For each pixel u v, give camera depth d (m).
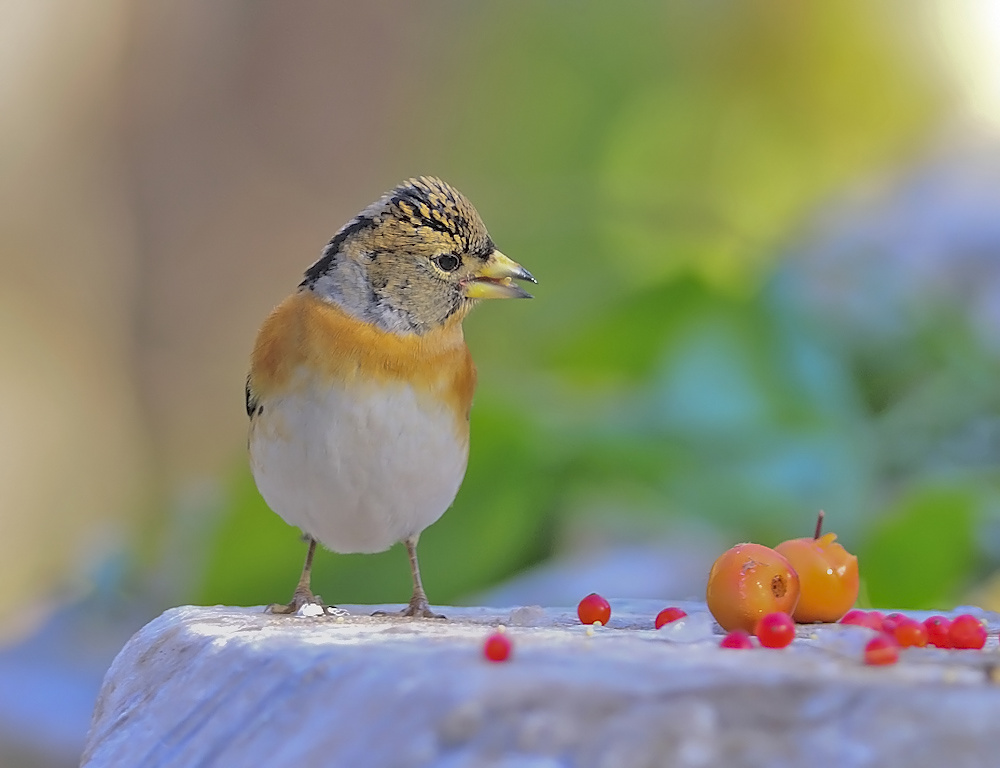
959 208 13.66
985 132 16.67
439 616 7.58
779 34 19.58
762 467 10.28
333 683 4.62
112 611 11.39
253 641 5.31
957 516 9.55
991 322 12.07
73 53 21.05
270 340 7.57
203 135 21.08
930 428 11.09
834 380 10.86
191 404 21.05
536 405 10.61
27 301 21.22
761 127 19.81
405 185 7.89
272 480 7.65
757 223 15.52
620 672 4.35
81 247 21.27
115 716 5.77
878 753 3.92
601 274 14.52
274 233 20.95
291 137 20.97
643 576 10.84
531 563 10.90
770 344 10.77
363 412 7.39
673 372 10.70
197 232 21.06
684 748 3.95
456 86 20.95
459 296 7.82
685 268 11.16
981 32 18.55
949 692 4.10
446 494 7.83
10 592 20.44
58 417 21.05
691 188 19.12
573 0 20.55
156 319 21.22
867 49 19.17
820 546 6.99
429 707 4.21
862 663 4.61
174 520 11.82
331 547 8.09
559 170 20.52
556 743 4.01
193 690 5.27
